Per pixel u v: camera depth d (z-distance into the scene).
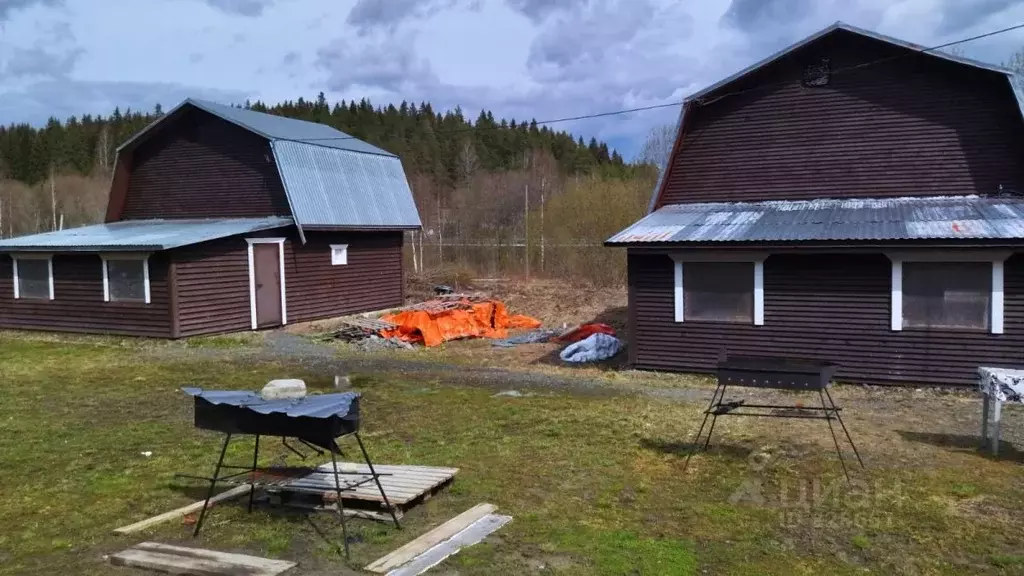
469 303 21.83
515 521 6.88
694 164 16.30
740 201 15.84
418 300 28.33
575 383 13.79
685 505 7.28
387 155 27.00
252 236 21.02
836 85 14.99
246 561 5.96
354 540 6.47
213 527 6.82
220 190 23.28
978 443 9.30
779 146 15.49
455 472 7.89
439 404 12.02
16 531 6.81
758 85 15.61
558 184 54.59
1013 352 12.06
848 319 13.08
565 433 10.00
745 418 10.70
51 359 16.80
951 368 12.48
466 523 6.75
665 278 14.36
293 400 6.72
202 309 19.83
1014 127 13.73
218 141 23.19
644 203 35.06
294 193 21.88
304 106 84.12
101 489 7.93
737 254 13.65
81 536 6.69
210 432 10.28
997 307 12.10
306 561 6.05
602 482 7.99
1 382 14.13
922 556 6.07
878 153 14.73
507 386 13.61
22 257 21.59
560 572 5.79
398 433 10.21
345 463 8.27
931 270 12.51
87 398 12.65
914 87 14.45
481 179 57.09
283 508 7.26
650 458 8.83
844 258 13.05
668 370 14.43
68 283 20.86
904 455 8.79
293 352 17.73
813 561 6.01
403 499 6.96
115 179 24.59
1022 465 8.38
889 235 12.20
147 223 23.89
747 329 13.75
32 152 71.12
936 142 14.33
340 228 23.11
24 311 21.72
